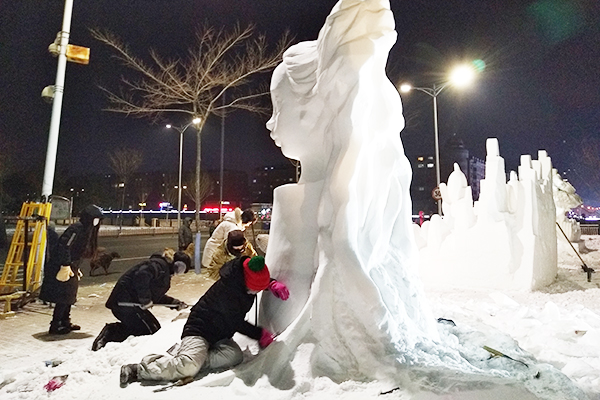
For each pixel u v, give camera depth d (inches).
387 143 169.8
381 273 161.8
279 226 178.2
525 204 387.5
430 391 121.7
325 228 155.5
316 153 177.5
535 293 363.3
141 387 139.9
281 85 183.9
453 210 419.2
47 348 240.5
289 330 148.6
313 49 181.0
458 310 271.9
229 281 155.6
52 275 270.5
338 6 157.8
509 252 382.9
